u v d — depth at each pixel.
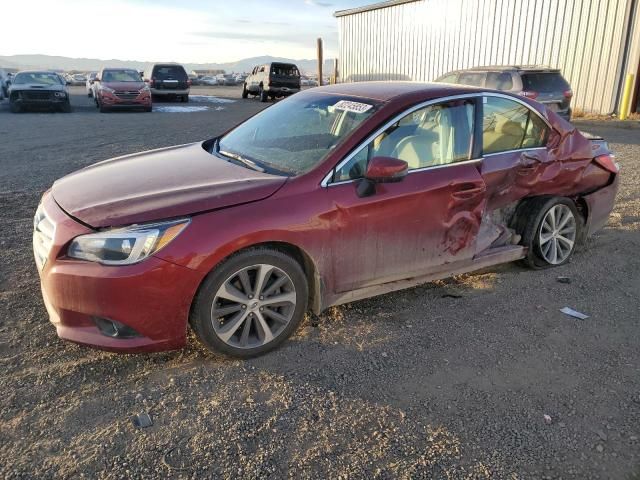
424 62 22.77
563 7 17.39
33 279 4.29
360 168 3.51
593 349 3.50
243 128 4.53
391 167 3.31
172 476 2.36
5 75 25.66
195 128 14.52
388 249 3.65
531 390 3.05
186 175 3.52
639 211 6.58
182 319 3.02
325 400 2.91
